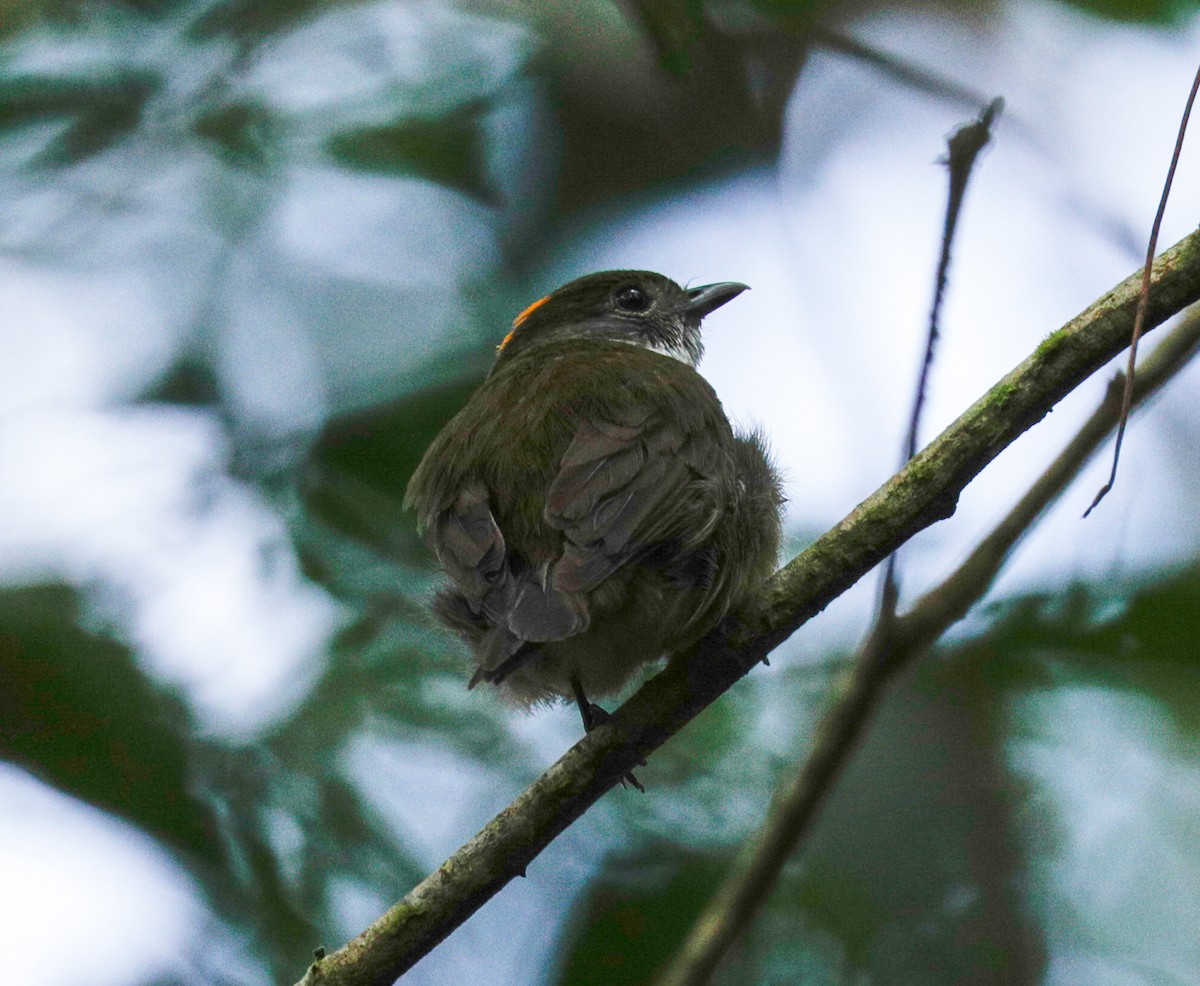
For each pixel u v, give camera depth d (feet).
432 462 29.76
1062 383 23.72
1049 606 38.14
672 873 37.37
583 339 34.12
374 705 38.14
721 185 44.98
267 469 40.88
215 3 43.14
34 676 37.40
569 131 45.80
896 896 37.58
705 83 41.04
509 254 45.03
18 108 42.88
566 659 27.61
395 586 39.55
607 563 25.39
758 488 28.89
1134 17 39.32
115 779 37.22
